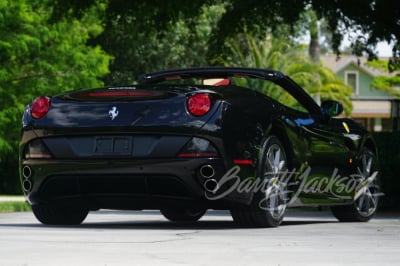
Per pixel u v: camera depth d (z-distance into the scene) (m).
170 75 9.60
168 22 22.38
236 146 8.06
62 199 8.44
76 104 8.39
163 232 7.54
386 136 16.78
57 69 35.72
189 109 8.01
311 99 9.79
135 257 5.41
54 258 5.34
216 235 7.22
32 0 34.53
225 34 22.53
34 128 8.45
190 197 8.02
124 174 8.04
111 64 47.47
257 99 8.59
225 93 8.27
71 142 8.27
